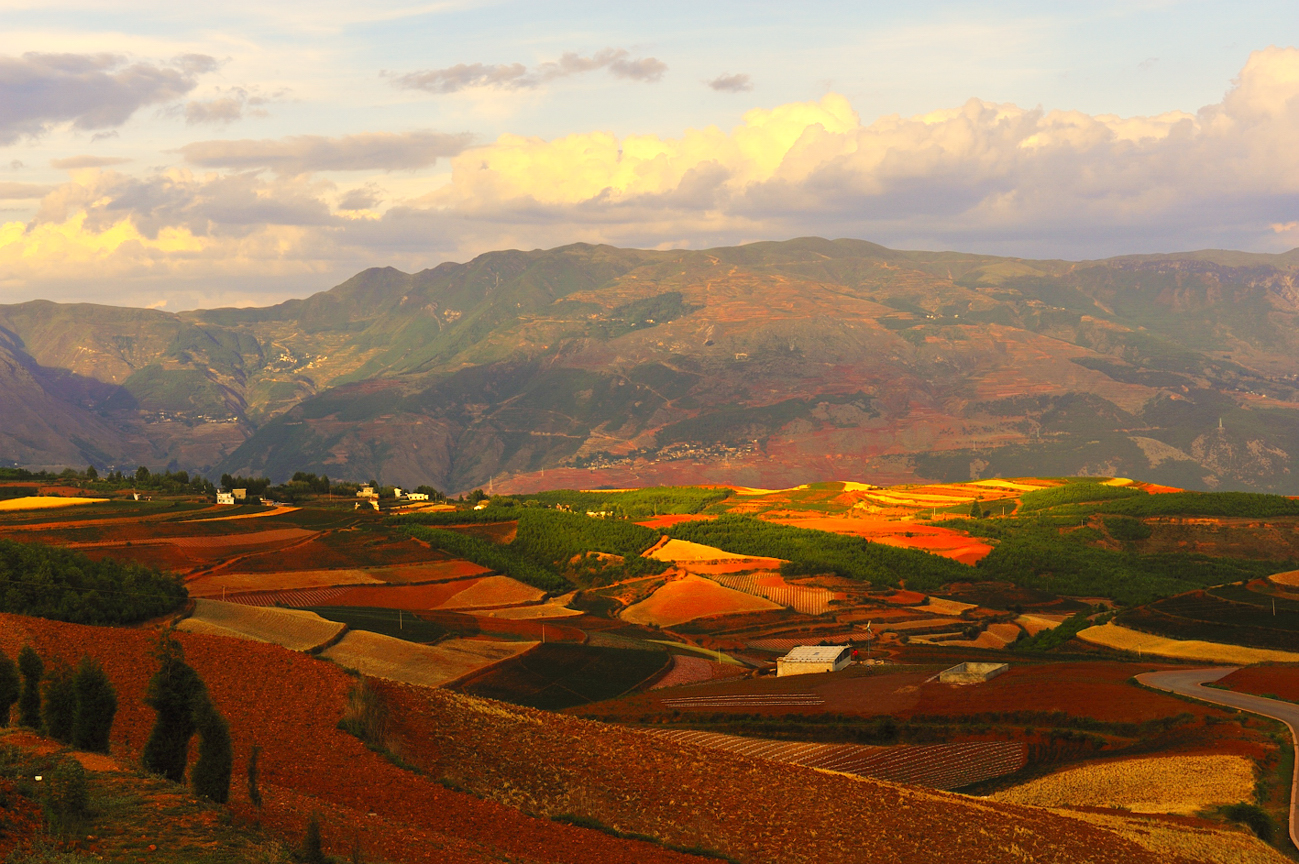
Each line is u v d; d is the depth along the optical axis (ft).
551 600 581.94
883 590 617.62
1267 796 211.61
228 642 218.38
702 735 281.74
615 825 150.71
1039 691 318.04
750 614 562.25
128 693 182.70
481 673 369.91
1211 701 301.43
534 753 180.75
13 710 134.51
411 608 504.43
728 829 156.87
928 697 322.14
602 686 374.02
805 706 315.17
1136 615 497.05
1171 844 176.24
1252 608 484.33
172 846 92.94
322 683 194.29
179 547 528.22
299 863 98.27
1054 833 175.32
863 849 155.53
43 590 350.84
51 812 91.35
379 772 155.02
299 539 579.89
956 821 175.01
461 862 117.60
